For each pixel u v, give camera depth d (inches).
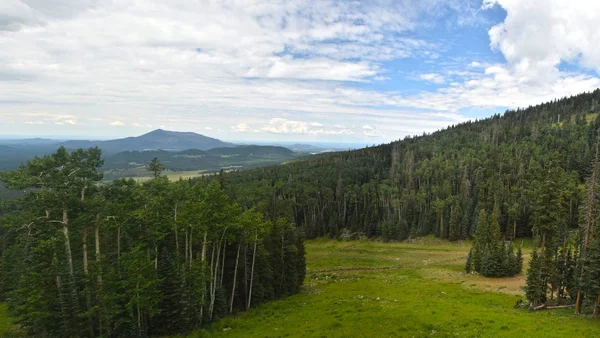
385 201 6481.3
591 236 1616.6
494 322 1368.1
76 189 1557.6
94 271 1514.5
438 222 5329.7
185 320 1632.6
